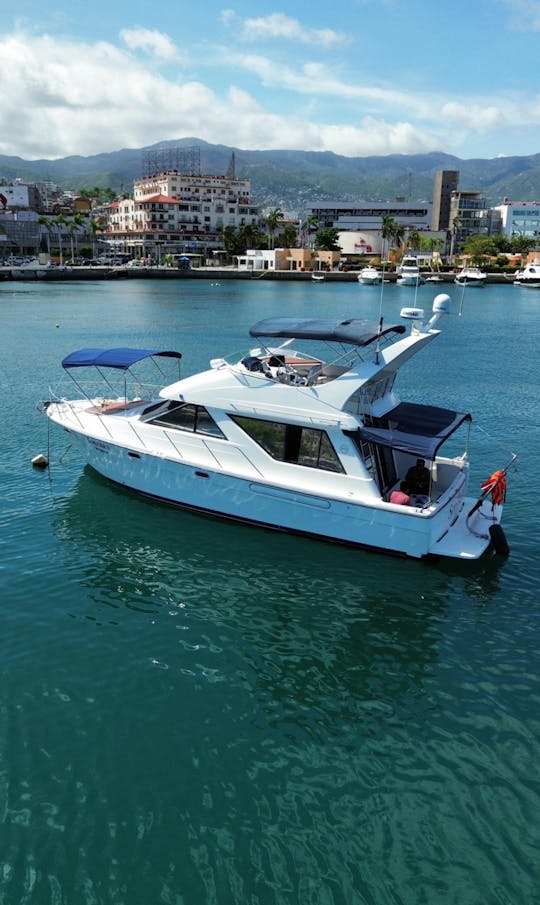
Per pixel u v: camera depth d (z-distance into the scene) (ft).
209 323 207.00
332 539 48.06
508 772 29.09
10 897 23.34
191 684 34.65
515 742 30.89
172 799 27.40
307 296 325.62
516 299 331.16
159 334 179.63
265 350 52.95
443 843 25.63
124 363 55.06
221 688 34.40
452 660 37.09
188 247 602.85
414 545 45.44
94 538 50.03
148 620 40.29
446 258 557.74
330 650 37.88
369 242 558.97
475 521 49.93
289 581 44.65
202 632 39.29
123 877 24.12
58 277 443.32
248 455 49.01
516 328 211.20
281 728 31.65
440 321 229.04
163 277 475.31
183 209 604.08
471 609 41.98
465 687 34.86
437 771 29.12
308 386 46.80
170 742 30.55
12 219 574.15
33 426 81.05
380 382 49.47
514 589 44.29
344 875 24.25
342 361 53.21
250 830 26.05
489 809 27.14
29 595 42.65
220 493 50.78
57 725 31.37
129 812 26.73
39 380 112.27
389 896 23.54
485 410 96.84
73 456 68.69
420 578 45.14
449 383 118.52
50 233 596.70
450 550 44.86
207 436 50.29
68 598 42.42
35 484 60.75
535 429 85.30
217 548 48.57
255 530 50.55
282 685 34.78
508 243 571.28
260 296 323.57
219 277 481.87
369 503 45.39
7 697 33.14
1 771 28.55
